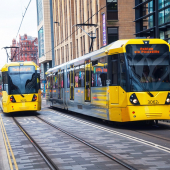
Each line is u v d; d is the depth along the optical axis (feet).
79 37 157.99
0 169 24.13
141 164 24.48
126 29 126.31
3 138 40.83
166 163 24.70
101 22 125.59
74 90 67.82
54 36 218.79
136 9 91.40
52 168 23.93
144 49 45.19
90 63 56.44
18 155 29.63
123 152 29.30
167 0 78.02
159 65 45.24
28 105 72.13
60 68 81.61
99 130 45.47
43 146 33.83
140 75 44.42
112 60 46.91
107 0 125.39
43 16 222.48
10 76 72.02
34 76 73.05
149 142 34.22
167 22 75.82
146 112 43.73
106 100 48.67
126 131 43.62
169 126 48.32
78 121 58.80
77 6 159.84
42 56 236.22
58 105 83.87
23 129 49.73
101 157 27.61
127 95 43.98
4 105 74.23
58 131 45.91
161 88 44.75
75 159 27.04
